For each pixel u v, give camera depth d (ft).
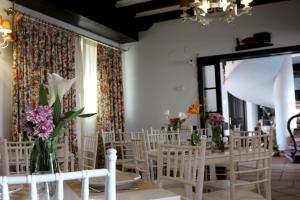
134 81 23.22
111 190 3.09
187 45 21.83
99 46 20.79
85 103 19.45
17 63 14.66
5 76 14.53
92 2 17.98
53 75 4.32
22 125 4.07
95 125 19.95
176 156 6.88
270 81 36.17
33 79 15.31
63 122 4.25
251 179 16.33
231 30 20.67
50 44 16.67
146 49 23.02
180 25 22.12
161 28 22.68
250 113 45.06
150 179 9.87
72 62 18.08
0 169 7.48
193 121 20.51
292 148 27.78
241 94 39.45
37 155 4.13
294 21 19.27
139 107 22.93
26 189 4.93
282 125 31.27
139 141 10.80
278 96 31.94
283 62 31.78
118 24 20.51
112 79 21.88
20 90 14.67
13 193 4.65
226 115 25.11
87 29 19.76
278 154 28.94
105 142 17.85
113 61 22.16
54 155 4.22
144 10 20.99
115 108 21.81
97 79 20.39
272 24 19.74
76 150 17.40
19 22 14.89
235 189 8.59
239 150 8.20
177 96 21.88
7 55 14.65
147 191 4.83
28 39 15.30
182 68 21.86
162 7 20.45
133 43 23.44
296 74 38.81
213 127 11.13
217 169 14.30
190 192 6.79
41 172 4.06
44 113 3.98
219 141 10.89
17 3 15.19
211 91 21.30
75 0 16.66
